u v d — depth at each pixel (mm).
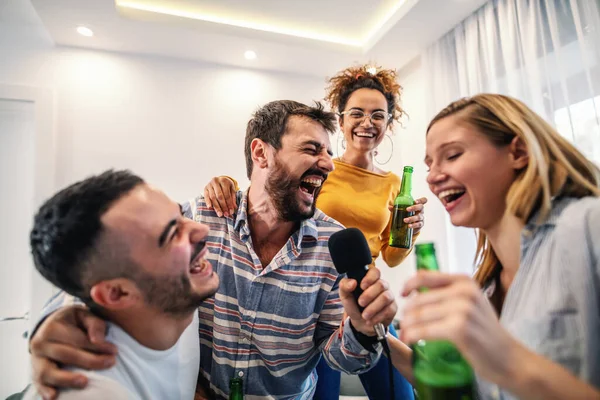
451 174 655
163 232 641
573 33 1657
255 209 1006
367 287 704
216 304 936
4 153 2180
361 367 879
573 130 1635
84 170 2268
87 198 612
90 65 2352
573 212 565
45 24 2109
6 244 2162
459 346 395
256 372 936
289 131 949
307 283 969
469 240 2158
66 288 651
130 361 678
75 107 2293
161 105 2463
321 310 1007
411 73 2750
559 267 558
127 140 2369
